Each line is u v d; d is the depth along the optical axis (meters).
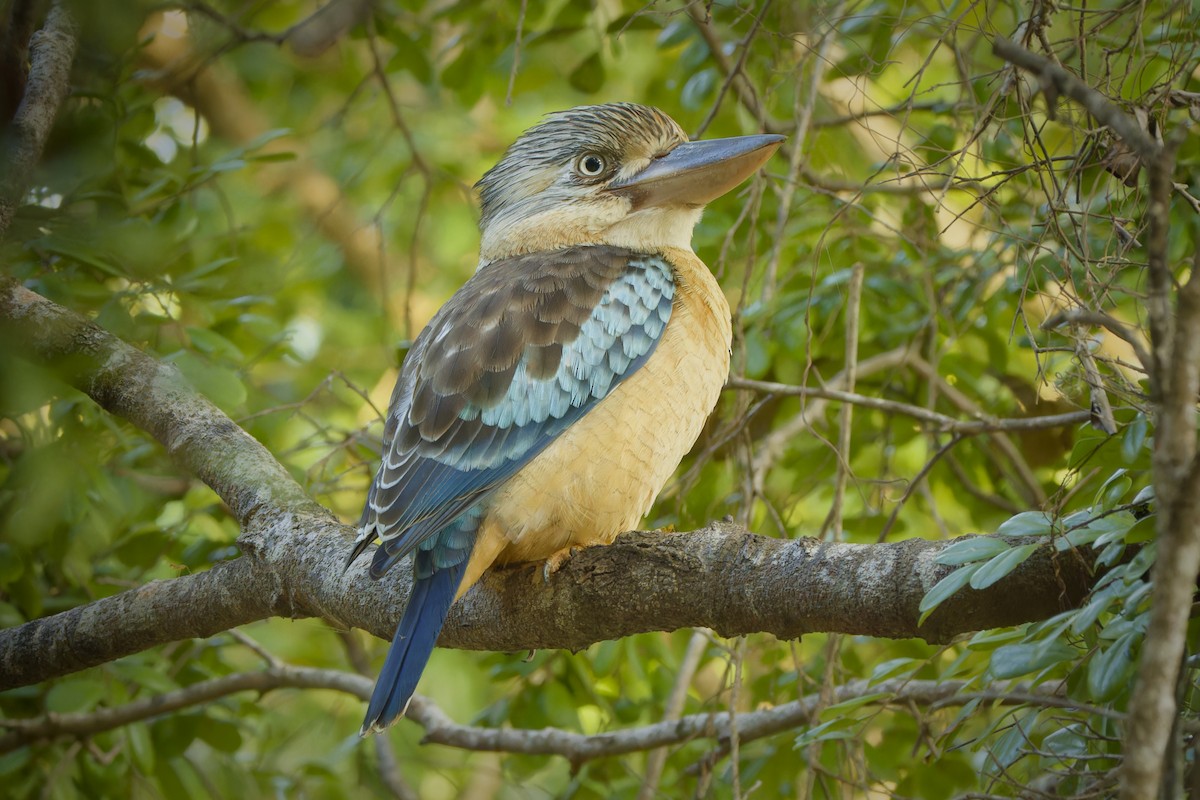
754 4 8.70
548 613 5.95
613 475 6.39
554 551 6.34
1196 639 4.53
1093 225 7.25
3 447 8.25
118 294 7.56
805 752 7.36
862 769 7.32
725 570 5.48
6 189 6.59
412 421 6.37
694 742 9.05
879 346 9.67
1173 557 3.56
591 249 7.35
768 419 9.80
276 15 12.95
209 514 9.27
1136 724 3.59
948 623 4.99
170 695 8.76
